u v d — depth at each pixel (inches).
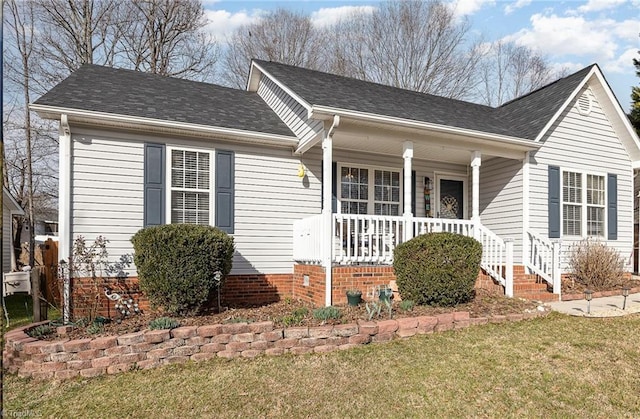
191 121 311.0
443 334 228.5
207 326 200.8
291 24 988.6
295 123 358.3
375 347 211.2
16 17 682.8
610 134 437.4
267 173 346.3
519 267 375.9
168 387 167.8
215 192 324.2
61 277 267.3
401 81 976.3
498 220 412.5
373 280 304.5
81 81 337.4
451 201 446.9
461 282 269.1
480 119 408.5
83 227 282.5
